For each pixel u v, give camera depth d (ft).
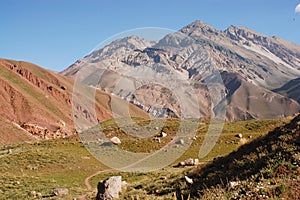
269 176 35.68
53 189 87.35
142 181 66.23
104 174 101.45
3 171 117.60
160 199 43.96
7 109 504.43
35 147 168.55
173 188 49.39
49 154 135.95
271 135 50.06
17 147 187.21
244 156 46.83
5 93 542.16
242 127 159.43
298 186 29.86
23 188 92.68
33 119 500.33
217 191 34.83
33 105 533.96
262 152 44.16
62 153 137.49
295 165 36.47
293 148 40.68
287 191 28.78
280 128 49.85
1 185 95.30
